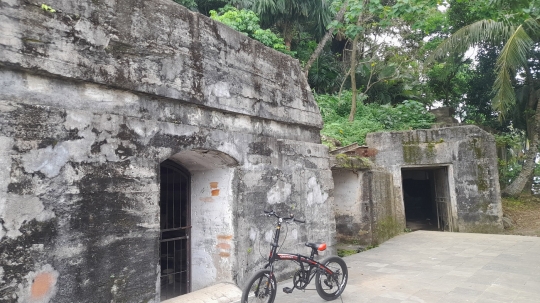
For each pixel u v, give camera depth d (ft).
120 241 11.30
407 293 15.71
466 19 44.62
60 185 10.00
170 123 13.09
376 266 20.61
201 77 14.26
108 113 11.36
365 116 43.50
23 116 9.42
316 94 48.24
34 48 9.66
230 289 14.58
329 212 21.49
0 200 8.87
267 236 16.99
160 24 13.01
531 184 47.60
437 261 21.50
